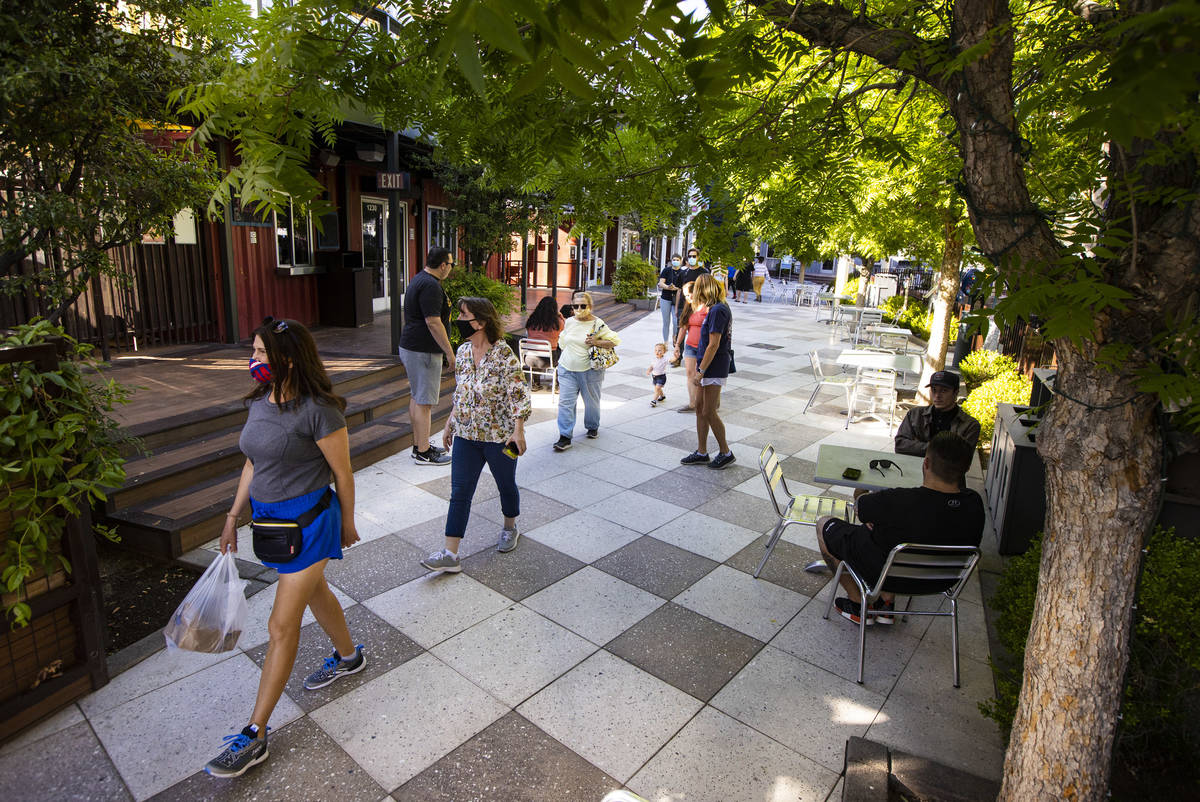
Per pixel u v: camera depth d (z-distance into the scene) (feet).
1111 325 6.20
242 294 31.65
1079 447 6.83
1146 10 5.67
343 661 11.26
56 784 8.95
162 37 12.82
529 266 76.28
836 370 40.01
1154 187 6.30
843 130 10.09
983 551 17.25
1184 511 13.93
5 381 9.40
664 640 12.85
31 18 10.41
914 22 8.06
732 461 22.72
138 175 13.15
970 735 10.74
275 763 9.49
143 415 18.92
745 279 88.74
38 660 10.05
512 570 15.19
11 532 9.43
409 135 31.76
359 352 30.07
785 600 14.55
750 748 10.21
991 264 6.63
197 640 9.77
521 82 3.27
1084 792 7.37
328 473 9.95
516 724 10.46
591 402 25.07
